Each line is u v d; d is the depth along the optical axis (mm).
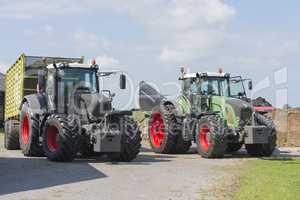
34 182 10125
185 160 14797
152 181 10414
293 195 8828
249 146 16547
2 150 17656
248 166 13219
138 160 14609
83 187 9594
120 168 12422
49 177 10789
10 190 9227
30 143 14914
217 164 13680
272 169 12547
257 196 8734
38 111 14922
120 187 9648
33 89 17234
